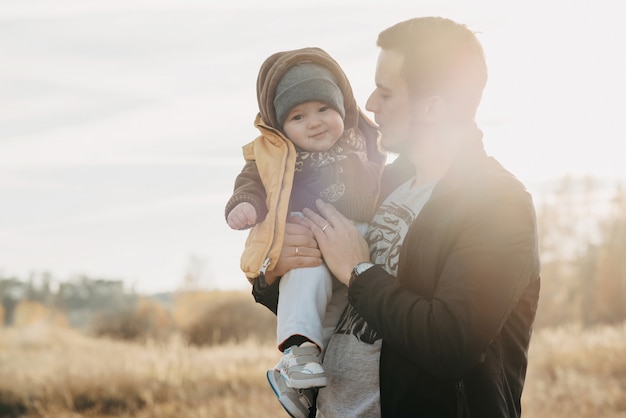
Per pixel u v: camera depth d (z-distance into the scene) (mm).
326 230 2631
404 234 2584
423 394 2363
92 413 9727
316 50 2889
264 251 2662
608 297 23453
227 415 8977
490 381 2334
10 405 10039
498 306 2248
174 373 10914
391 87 2586
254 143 2875
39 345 14930
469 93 2551
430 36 2541
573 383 9641
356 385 2551
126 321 23172
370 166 2887
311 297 2631
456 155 2461
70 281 32625
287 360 2594
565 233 25578
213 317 22250
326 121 2768
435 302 2277
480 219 2301
